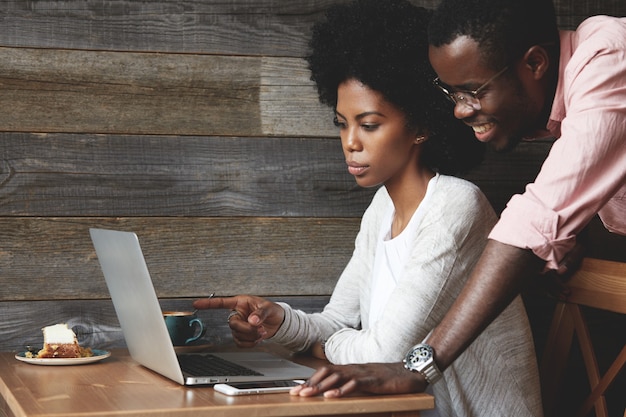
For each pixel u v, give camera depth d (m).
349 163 1.73
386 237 1.80
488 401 1.66
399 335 1.58
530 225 1.38
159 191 2.02
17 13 1.94
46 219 1.96
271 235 2.08
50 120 1.96
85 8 1.97
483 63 1.44
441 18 1.47
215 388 1.45
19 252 1.95
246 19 2.05
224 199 2.05
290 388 1.43
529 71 1.47
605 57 1.41
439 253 1.61
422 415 1.61
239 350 1.94
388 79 1.65
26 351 1.90
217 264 2.05
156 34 2.01
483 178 2.19
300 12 2.08
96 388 1.47
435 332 1.45
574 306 1.86
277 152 2.08
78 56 1.97
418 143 1.73
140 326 1.59
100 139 1.99
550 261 1.40
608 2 2.22
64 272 1.97
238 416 1.32
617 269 1.71
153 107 2.01
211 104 2.04
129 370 1.65
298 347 1.86
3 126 1.93
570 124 1.40
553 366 1.95
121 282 1.63
